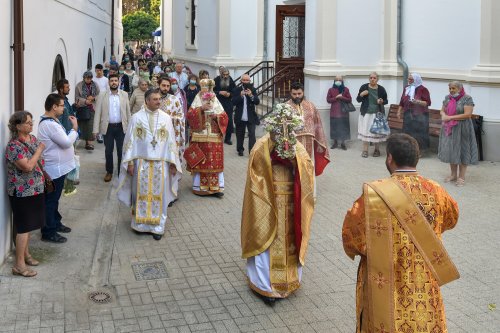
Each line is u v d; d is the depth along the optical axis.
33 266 6.25
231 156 12.90
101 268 6.44
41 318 5.16
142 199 7.42
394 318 3.63
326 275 6.30
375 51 14.20
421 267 3.63
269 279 5.58
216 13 18.89
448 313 5.39
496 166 11.40
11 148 5.69
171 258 6.79
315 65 14.09
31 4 8.15
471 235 7.50
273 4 18.34
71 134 6.97
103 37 20.66
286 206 5.61
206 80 9.48
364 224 3.74
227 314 5.40
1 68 6.07
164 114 7.50
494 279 6.16
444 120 9.72
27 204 5.86
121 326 5.12
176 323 5.21
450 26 12.68
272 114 5.50
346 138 13.43
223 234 7.65
